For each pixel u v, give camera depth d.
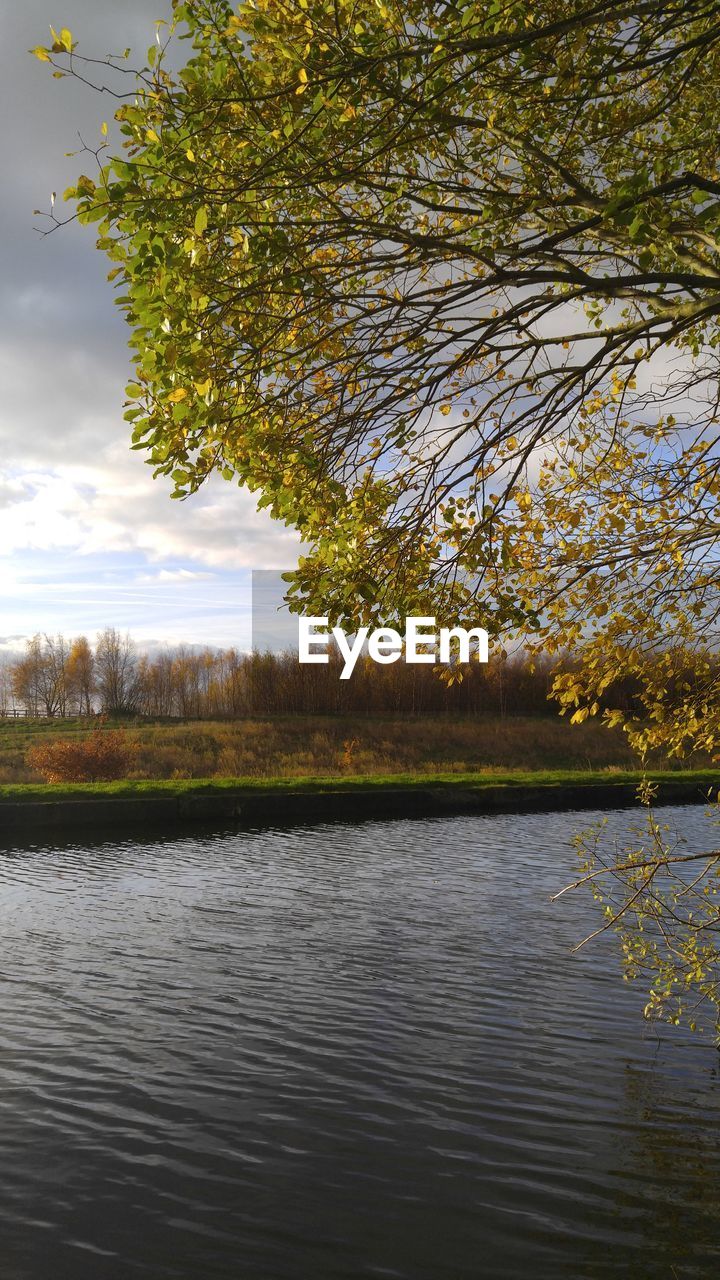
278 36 4.23
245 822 18.95
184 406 4.42
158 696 53.50
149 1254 4.57
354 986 8.76
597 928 10.73
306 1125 6.00
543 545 5.99
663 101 5.25
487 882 13.27
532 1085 6.64
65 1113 6.13
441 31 4.54
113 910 11.60
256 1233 4.79
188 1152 5.62
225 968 9.27
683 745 6.54
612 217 4.14
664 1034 7.61
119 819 18.81
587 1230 4.85
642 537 5.91
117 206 4.17
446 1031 7.64
